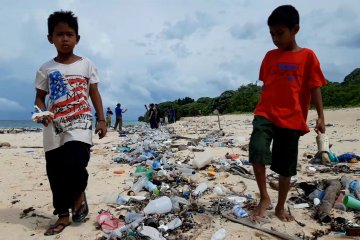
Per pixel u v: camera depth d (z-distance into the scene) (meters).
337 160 6.86
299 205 4.06
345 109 28.17
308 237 3.21
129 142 11.68
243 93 48.72
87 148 3.51
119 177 5.85
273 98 3.44
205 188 4.86
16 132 23.02
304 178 5.57
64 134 3.45
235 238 3.21
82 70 3.60
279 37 3.38
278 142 3.47
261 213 3.51
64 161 3.43
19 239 3.29
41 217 3.91
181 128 20.42
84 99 3.57
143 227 3.32
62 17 3.50
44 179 5.80
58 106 3.46
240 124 22.02
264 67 3.58
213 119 31.27
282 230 3.36
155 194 4.68
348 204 3.87
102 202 4.41
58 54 3.64
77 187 3.53
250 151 3.42
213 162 7.03
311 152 8.43
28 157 8.37
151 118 21.20
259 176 3.44
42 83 3.59
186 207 4.01
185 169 6.20
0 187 5.25
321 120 3.41
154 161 6.99
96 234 3.37
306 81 3.43
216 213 3.84
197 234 3.30
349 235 3.25
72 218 3.65
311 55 3.38
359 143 9.84
